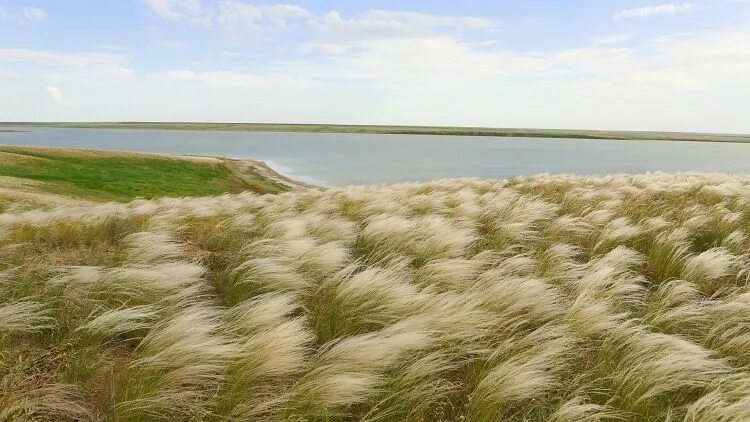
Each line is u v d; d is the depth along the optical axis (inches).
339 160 4237.2
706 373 141.2
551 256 247.0
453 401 142.1
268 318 162.7
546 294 188.5
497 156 5098.4
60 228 316.5
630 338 155.4
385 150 6117.1
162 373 134.3
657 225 301.6
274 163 3767.2
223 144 6924.2
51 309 165.6
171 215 354.9
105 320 156.8
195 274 207.9
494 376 133.7
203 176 2527.1
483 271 234.4
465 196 434.3
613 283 208.4
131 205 509.4
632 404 128.4
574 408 121.8
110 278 190.1
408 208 384.5
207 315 165.5
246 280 202.5
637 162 4126.5
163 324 163.2
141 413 121.5
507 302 182.7
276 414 125.2
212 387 137.8
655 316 182.7
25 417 120.7
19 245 255.4
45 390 125.2
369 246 271.4
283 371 139.5
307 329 174.2
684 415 129.7
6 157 2079.2
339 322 174.1
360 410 135.7
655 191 466.6
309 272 219.5
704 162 4087.1
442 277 210.4
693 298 202.7
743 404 118.3
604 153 5944.9
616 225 303.3
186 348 137.6
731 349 157.8
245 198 573.9
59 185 1594.5
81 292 189.3
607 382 144.1
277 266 210.4
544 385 134.6
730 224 316.2
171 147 5969.5
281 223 305.6
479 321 164.2
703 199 441.7
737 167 3378.4
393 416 128.5
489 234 308.7
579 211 376.2
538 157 4948.3
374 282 186.1
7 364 140.9
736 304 174.9
